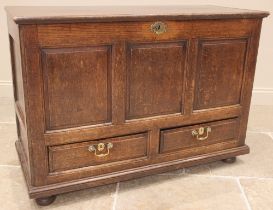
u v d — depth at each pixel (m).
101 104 1.53
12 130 2.32
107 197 1.64
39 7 1.81
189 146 1.79
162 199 1.63
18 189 1.68
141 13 1.50
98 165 1.61
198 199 1.64
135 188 1.72
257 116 2.64
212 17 1.58
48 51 1.37
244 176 1.84
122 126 1.60
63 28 1.36
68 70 1.42
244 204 1.61
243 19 1.67
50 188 1.52
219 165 1.95
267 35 2.71
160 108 1.65
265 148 2.15
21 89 1.56
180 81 1.65
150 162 1.71
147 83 1.58
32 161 1.48
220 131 1.84
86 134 1.54
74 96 1.47
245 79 1.79
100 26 1.41
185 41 1.59
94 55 1.45
